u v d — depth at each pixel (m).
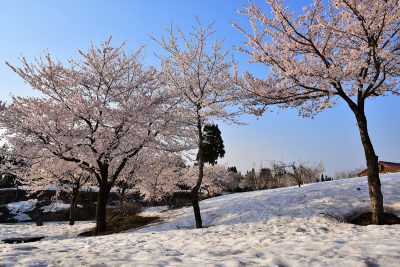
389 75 12.41
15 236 16.77
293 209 14.42
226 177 42.66
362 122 11.64
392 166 41.88
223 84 15.23
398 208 12.37
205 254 6.48
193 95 16.05
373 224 11.29
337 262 4.72
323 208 13.93
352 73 11.41
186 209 21.94
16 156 16.77
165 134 18.47
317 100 13.08
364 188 16.09
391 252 5.11
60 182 23.86
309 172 50.69
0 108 16.33
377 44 11.55
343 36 12.10
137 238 10.59
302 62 12.58
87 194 38.81
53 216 34.75
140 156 21.05
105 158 17.12
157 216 21.42
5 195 39.53
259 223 12.90
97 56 17.52
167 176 28.89
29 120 15.40
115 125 17.34
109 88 17.80
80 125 17.34
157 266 4.91
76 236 16.97
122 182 26.62
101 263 5.03
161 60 16.47
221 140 46.03
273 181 53.47
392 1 10.34
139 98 17.62
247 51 12.91
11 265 4.82
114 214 27.69
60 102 16.52
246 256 5.64
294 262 4.88
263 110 13.37
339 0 11.06
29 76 16.05
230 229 11.79
